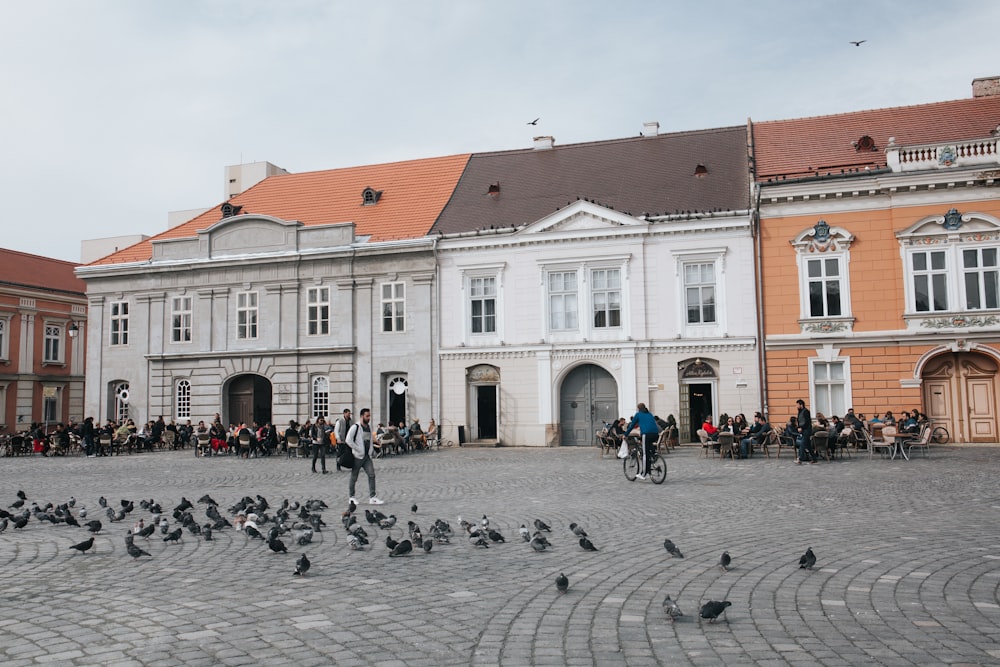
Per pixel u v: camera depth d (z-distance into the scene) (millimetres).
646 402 35000
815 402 32656
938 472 20734
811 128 37656
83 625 7316
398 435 32406
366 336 38969
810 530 12234
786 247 33156
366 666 6145
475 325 37719
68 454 37469
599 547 11125
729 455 27641
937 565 9500
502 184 40781
